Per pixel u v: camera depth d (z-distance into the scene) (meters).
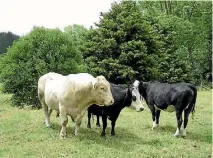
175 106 11.30
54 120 13.95
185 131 11.38
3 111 17.66
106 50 26.00
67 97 10.44
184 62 33.00
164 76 30.66
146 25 26.48
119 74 25.19
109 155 8.98
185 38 35.88
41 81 12.38
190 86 11.26
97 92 10.02
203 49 39.81
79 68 19.92
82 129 12.26
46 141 10.41
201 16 42.16
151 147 9.89
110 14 27.88
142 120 14.40
